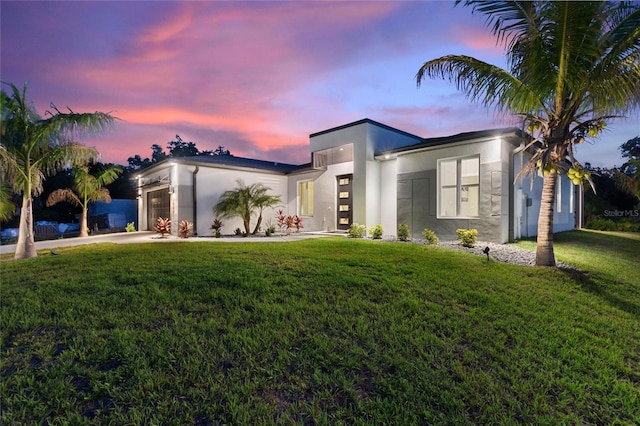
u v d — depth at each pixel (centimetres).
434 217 1216
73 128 968
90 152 1058
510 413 243
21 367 294
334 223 1595
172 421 225
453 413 240
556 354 336
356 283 548
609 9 571
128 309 425
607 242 1302
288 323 384
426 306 454
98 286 526
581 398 266
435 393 261
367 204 1431
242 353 315
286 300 461
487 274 640
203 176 1527
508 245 1039
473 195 1175
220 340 339
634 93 589
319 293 495
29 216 935
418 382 276
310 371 289
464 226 1133
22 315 405
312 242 1093
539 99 696
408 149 1272
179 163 1450
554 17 587
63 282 557
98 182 1791
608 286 609
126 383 268
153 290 501
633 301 532
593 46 600
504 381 285
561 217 1709
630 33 566
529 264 784
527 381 283
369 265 691
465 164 1198
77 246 1092
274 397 254
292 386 266
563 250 1022
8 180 945
